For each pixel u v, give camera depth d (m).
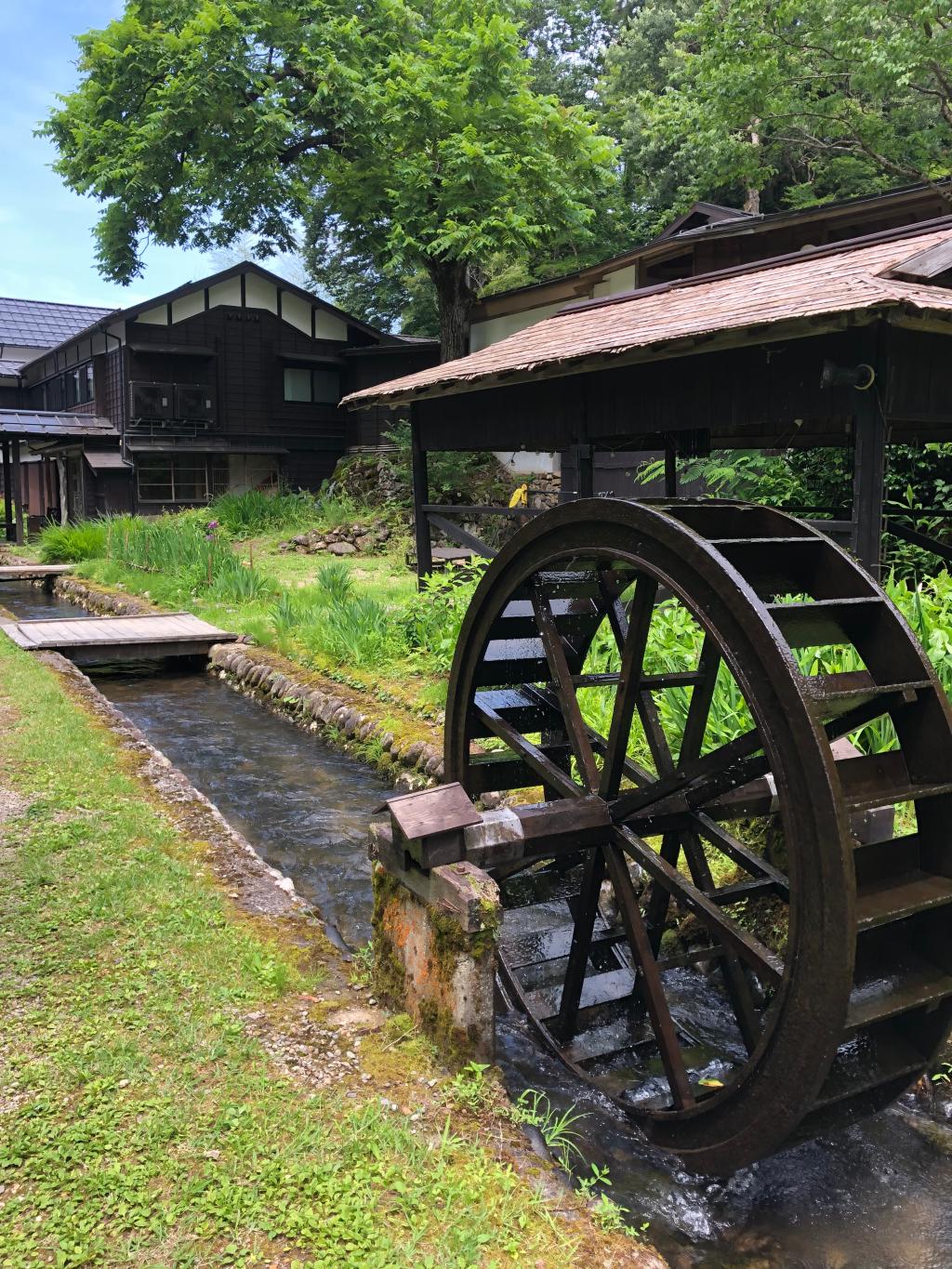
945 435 7.54
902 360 4.98
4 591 16.73
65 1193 2.17
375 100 15.93
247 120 16.45
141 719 8.26
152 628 10.57
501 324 19.81
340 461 21.52
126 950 3.27
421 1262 2.04
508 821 3.22
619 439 9.10
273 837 5.56
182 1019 2.87
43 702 6.75
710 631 2.94
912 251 5.51
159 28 16.20
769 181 21.48
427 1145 2.43
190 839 4.34
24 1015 2.86
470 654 4.21
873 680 3.27
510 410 7.81
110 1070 2.60
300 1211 2.15
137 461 20.75
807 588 3.54
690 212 14.62
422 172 15.96
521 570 3.87
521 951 4.08
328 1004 3.13
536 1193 2.33
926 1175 3.05
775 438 8.37
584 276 16.52
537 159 16.12
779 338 4.88
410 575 13.39
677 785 3.20
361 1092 2.66
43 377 26.38
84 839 4.23
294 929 3.61
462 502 18.16
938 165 16.22
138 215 18.34
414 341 22.28
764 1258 2.71
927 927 3.04
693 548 2.96
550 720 4.44
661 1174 3.04
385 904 3.24
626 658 3.58
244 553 16.27
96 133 17.03
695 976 4.12
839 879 2.52
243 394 21.41
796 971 2.66
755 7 14.70
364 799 6.20
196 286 20.44
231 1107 2.48
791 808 2.67
